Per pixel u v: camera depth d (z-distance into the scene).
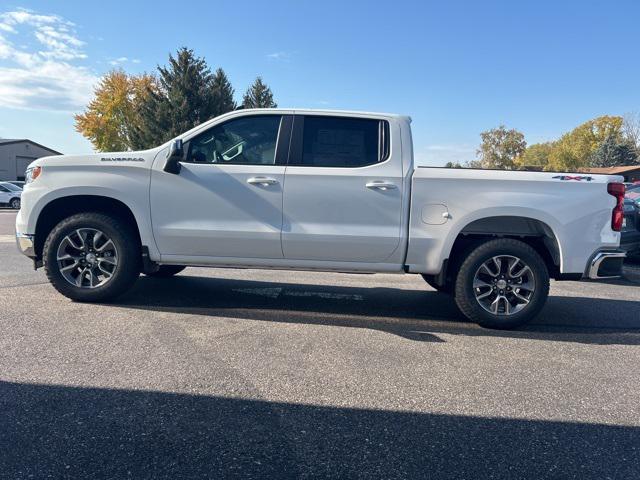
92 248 5.09
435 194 4.76
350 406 3.06
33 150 54.72
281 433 2.72
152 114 42.25
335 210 4.80
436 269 4.84
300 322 4.86
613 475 2.43
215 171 4.87
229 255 4.97
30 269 7.14
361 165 4.87
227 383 3.32
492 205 4.71
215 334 4.34
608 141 74.12
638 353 4.29
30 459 2.39
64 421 2.75
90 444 2.54
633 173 57.94
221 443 2.59
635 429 2.90
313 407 3.03
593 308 6.04
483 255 4.76
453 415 3.00
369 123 4.97
